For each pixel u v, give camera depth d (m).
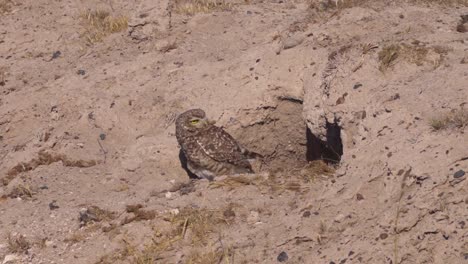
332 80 13.95
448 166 11.45
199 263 11.37
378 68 13.77
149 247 11.83
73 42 18.42
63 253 12.06
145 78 16.17
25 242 12.34
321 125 14.15
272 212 12.04
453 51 13.86
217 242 11.66
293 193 12.43
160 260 11.58
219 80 15.49
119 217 12.54
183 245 11.77
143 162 14.41
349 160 12.35
